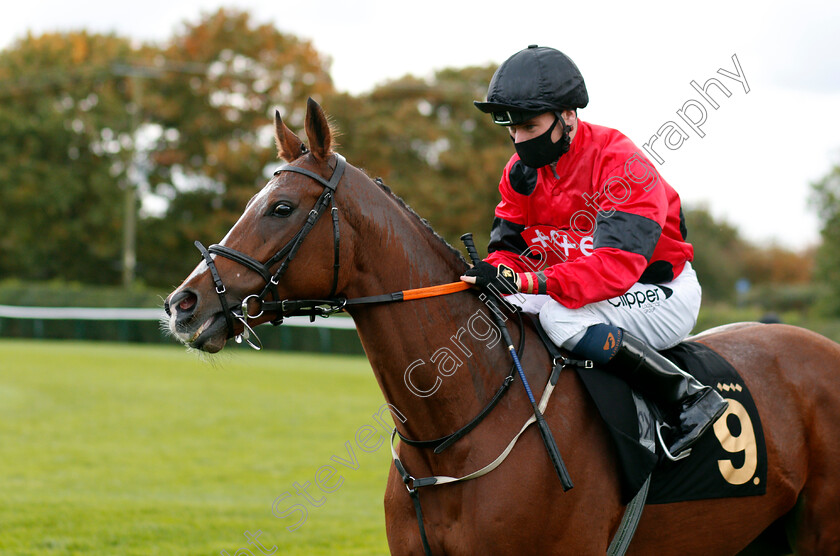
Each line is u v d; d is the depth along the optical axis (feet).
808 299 221.66
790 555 17.11
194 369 80.53
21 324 122.42
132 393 63.62
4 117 163.94
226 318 12.84
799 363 16.38
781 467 15.43
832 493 15.79
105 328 118.73
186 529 28.22
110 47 183.73
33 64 178.60
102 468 39.14
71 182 162.20
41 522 28.89
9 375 72.28
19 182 162.40
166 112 163.53
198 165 164.96
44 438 46.44
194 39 167.53
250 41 165.89
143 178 166.61
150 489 34.96
